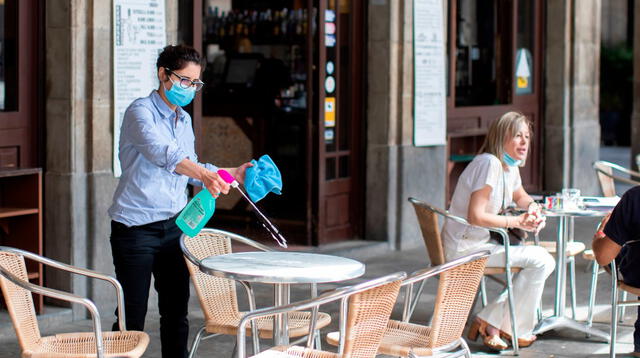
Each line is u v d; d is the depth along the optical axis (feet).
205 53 43.09
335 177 34.24
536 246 22.30
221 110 39.52
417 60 34.60
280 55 42.09
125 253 17.20
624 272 19.97
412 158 34.86
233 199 39.06
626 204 18.85
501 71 42.11
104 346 16.08
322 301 14.23
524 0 43.68
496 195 21.85
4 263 15.83
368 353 14.75
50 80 24.16
